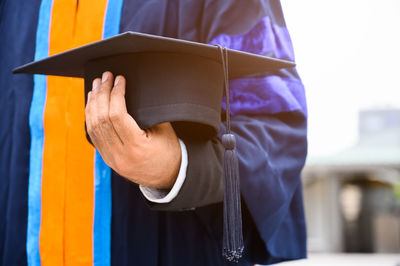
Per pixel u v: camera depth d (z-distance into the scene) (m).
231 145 0.84
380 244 20.31
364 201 20.70
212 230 1.04
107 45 0.79
